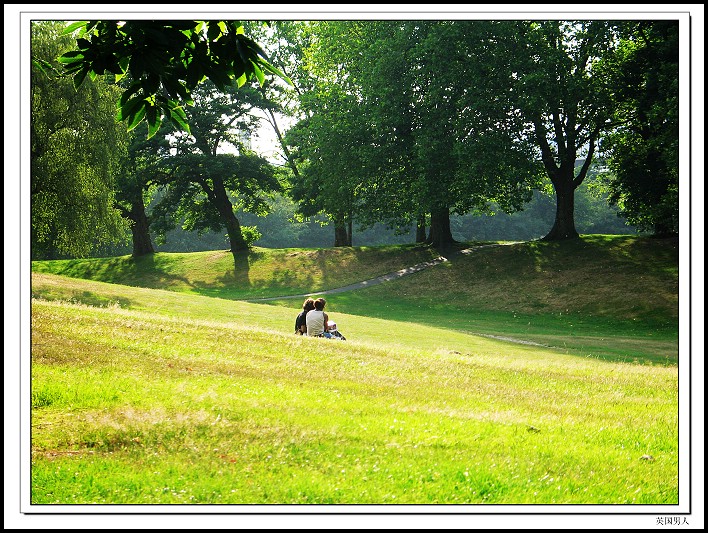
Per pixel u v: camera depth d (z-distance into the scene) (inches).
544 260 1958.7
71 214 1523.1
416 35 1875.0
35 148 1434.5
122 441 337.1
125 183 2354.8
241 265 2352.4
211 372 519.5
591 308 1638.8
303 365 580.1
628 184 1856.5
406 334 1097.4
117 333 636.1
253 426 362.0
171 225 2598.4
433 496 273.9
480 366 644.7
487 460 320.5
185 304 1195.9
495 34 1748.3
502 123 1793.8
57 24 1416.1
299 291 2062.0
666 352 1068.5
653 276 1724.9
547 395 507.2
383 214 2113.7
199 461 311.1
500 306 1756.9
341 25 2032.5
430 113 1834.4
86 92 1465.3
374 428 367.6
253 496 272.7
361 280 2102.6
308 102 2102.6
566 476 304.3
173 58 254.1
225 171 2410.2
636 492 287.3
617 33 1737.2
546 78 1688.0
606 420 422.3
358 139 1971.0
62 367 483.8
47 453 317.7
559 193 2081.7
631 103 1728.6
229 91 2390.5
